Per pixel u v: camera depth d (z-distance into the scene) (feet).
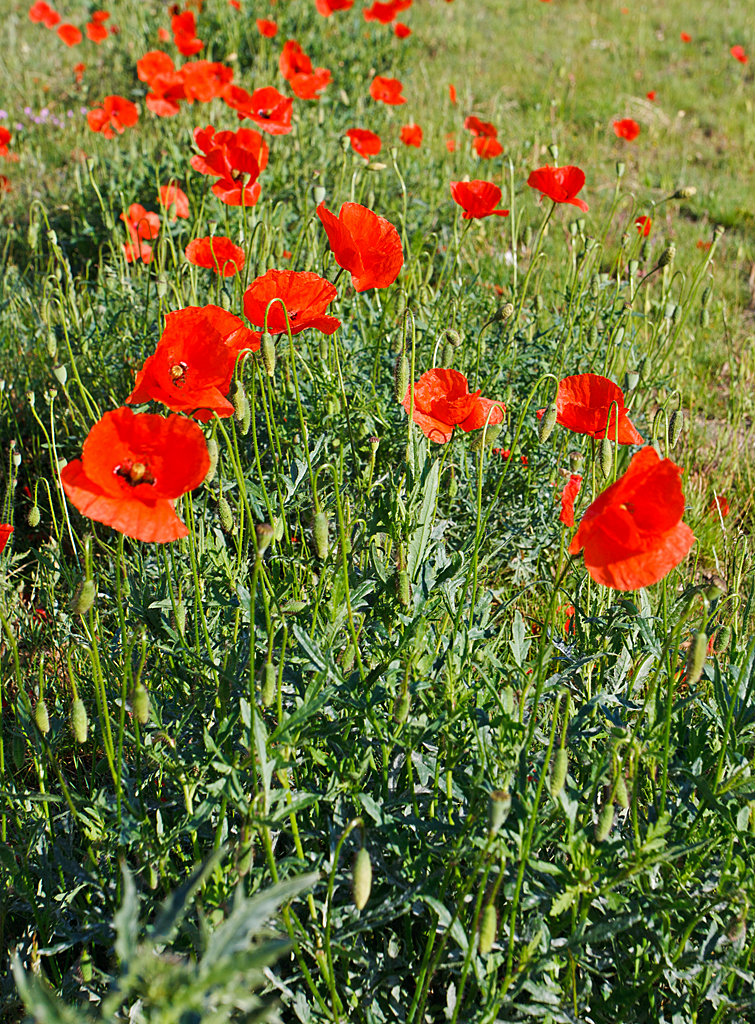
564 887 5.19
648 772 6.36
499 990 5.10
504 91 28.50
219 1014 3.51
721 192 22.59
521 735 5.76
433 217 17.49
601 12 38.52
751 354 14.73
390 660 5.93
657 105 29.12
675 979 5.46
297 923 5.13
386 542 7.06
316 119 20.61
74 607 5.03
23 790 7.09
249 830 4.82
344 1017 5.26
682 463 12.20
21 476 11.71
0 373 12.49
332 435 8.64
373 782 6.24
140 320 12.16
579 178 10.19
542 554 9.83
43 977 5.44
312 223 11.35
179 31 19.86
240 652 6.40
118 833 5.81
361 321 11.43
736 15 38.01
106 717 5.45
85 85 26.61
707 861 5.64
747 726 6.03
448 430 7.15
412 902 5.44
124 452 4.91
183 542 7.51
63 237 17.54
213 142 11.46
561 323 12.15
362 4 32.99
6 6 33.35
